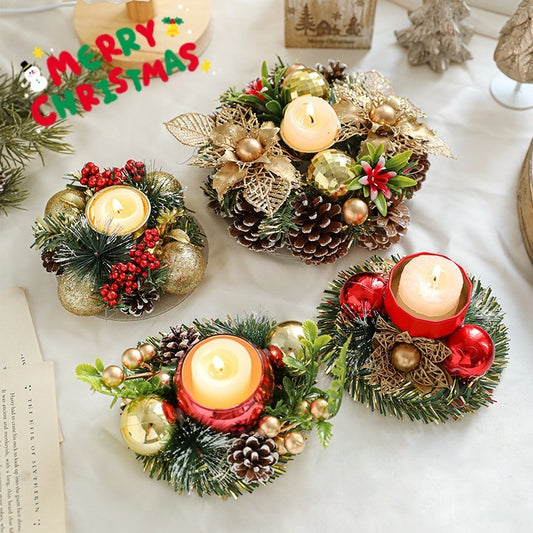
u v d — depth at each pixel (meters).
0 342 0.69
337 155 0.68
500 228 0.75
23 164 0.77
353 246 0.74
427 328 0.61
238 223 0.70
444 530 0.62
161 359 0.64
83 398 0.67
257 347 0.62
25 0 0.88
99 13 0.87
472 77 0.85
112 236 0.66
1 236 0.75
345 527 0.62
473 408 0.65
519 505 0.63
